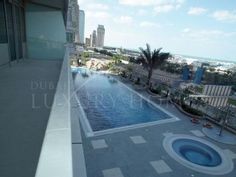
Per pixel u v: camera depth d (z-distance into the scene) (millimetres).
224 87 12195
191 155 8742
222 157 8820
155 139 9883
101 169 7133
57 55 10312
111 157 7930
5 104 3166
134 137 9906
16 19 8039
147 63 21969
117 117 12789
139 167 7480
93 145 8758
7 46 6832
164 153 8625
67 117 1252
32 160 1854
